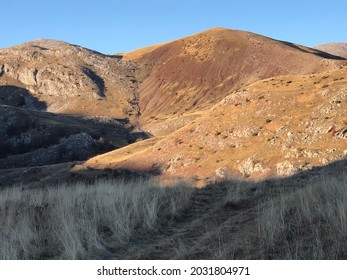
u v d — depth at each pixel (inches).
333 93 2234.3
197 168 2338.8
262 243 269.9
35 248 314.8
